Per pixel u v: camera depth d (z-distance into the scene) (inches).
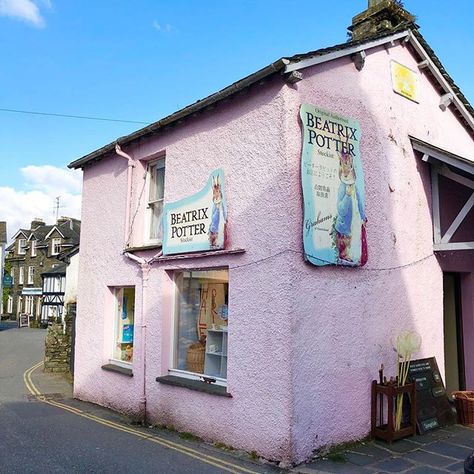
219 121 271.7
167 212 302.0
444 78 325.1
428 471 204.8
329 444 228.8
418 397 265.1
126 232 339.6
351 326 245.9
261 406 228.2
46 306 1571.1
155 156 331.3
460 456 223.6
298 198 231.1
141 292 320.2
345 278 246.4
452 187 319.3
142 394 305.3
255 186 244.8
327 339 234.1
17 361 637.9
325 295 236.1
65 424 298.7
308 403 222.7
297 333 222.4
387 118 285.0
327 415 229.8
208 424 256.5
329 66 255.6
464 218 309.6
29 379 483.8
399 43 303.9
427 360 280.4
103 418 314.3
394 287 271.4
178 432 274.7
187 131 295.6
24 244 1969.7
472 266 327.3
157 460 226.8
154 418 295.9
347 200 249.4
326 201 239.6
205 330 280.8
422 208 296.5
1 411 337.4
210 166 274.7
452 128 343.6
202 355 280.4
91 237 385.1
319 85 248.8
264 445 224.5
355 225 251.1
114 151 358.6
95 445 251.9
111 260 356.8
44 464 222.4
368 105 274.1
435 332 293.3
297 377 219.9
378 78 284.5
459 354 323.6
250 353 236.8
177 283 306.2
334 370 235.3
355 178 255.3
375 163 271.4
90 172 396.8
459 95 335.9
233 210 256.1
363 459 219.8
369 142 270.2
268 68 229.1
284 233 227.1
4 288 1985.7
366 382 249.8
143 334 310.7
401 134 292.7
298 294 224.8
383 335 261.7
